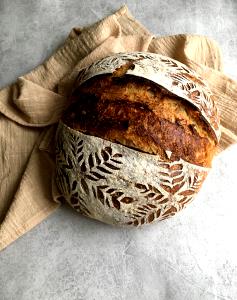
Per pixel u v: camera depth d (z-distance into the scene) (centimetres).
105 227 53
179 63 50
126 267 53
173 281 52
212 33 60
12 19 60
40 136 54
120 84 46
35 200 52
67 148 47
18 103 53
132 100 46
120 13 58
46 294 52
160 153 45
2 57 59
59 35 60
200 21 60
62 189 50
